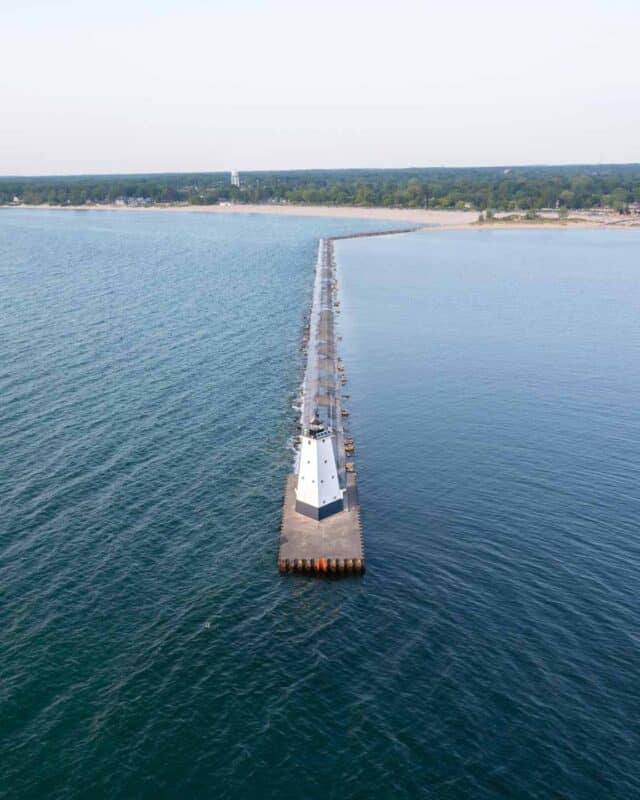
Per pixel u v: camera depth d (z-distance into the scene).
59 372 106.31
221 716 44.69
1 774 40.47
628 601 55.22
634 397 101.56
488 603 55.25
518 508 69.56
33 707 44.94
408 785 40.09
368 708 45.31
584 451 82.88
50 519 65.19
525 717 44.44
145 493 70.88
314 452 64.62
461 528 66.19
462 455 82.25
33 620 52.34
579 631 51.94
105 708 45.09
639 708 45.09
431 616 53.88
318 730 43.72
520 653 49.81
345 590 57.16
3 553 59.88
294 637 51.78
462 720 44.28
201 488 72.50
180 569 59.28
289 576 59.09
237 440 84.50
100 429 85.62
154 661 49.06
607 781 40.22
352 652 50.25
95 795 39.53
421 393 104.50
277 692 46.59
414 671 48.31
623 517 67.69
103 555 60.41
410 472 77.94
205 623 52.97
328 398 97.31
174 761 41.62
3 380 101.75
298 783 40.34
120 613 53.62
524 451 83.06
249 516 67.75
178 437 84.38
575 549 62.41
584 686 46.81
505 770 40.91
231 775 40.81
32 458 76.94
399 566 60.28
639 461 80.00
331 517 67.25
